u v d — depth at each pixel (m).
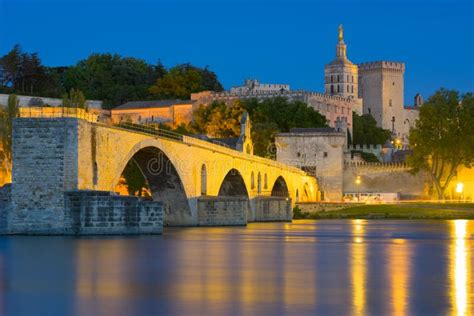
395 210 195.88
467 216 187.75
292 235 109.38
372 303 44.94
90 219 90.81
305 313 42.00
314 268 62.62
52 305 44.44
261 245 87.62
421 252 78.44
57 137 90.94
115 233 91.75
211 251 78.00
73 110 97.62
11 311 42.81
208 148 140.38
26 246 77.62
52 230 90.62
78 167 91.56
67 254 70.56
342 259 70.25
